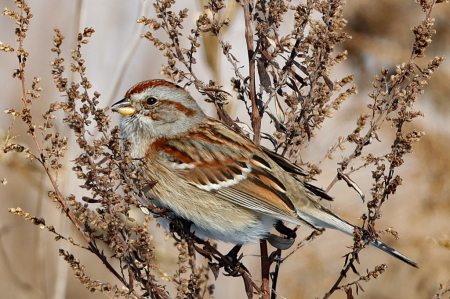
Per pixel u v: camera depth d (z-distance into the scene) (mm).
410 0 14609
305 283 13453
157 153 9516
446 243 12266
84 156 7387
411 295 13094
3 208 15805
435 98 14453
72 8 17422
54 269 12320
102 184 7277
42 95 16438
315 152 14320
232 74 12664
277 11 8227
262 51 8336
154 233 12633
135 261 7918
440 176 14078
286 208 9094
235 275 8109
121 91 15625
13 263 14586
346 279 13594
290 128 8531
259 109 8828
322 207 9586
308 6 8055
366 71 14820
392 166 7754
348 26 14906
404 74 7969
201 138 9633
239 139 9633
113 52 14414
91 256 15016
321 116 8266
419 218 13758
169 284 14312
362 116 8312
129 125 9969
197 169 9320
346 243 13906
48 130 15539
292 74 8414
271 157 9039
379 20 14633
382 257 13711
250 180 9273
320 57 7992
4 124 15523
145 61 16047
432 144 14094
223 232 9383
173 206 9398
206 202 9320
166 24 8398
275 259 8477
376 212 7801
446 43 14438
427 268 13133
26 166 11438
